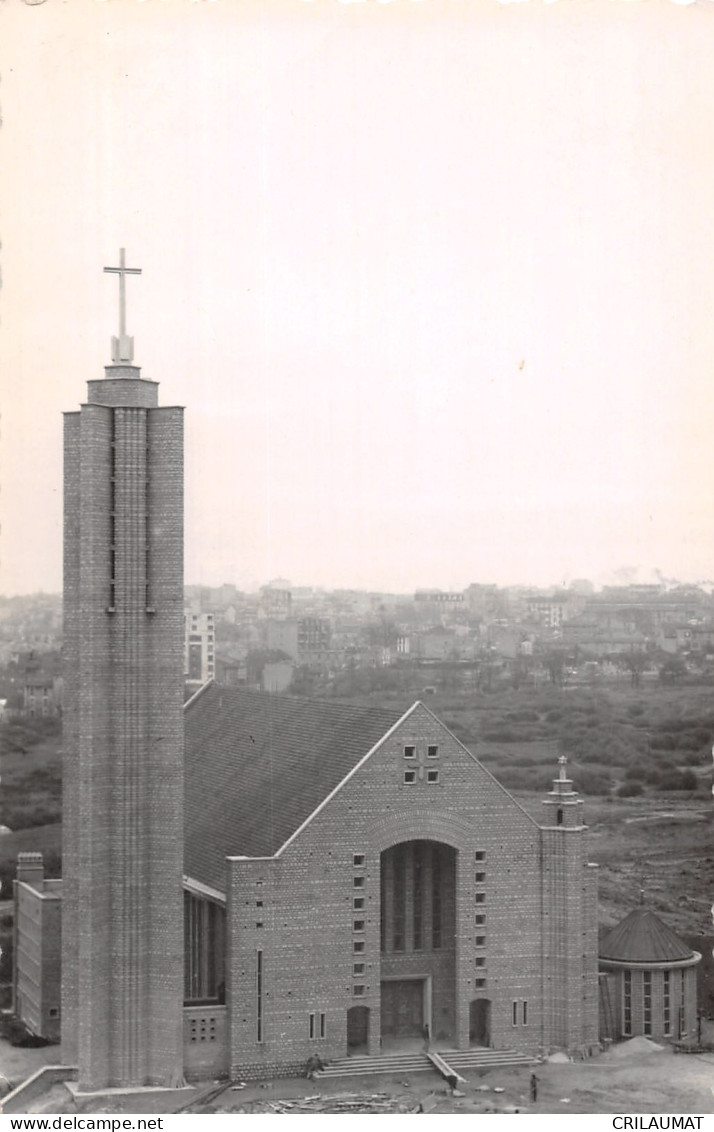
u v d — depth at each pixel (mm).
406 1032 90312
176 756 83312
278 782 97500
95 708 82500
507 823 89562
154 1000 83375
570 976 89688
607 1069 87812
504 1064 87938
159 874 83312
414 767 87750
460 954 88312
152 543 83750
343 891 86250
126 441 83688
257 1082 83938
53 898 94438
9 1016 100938
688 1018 94250
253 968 84562
